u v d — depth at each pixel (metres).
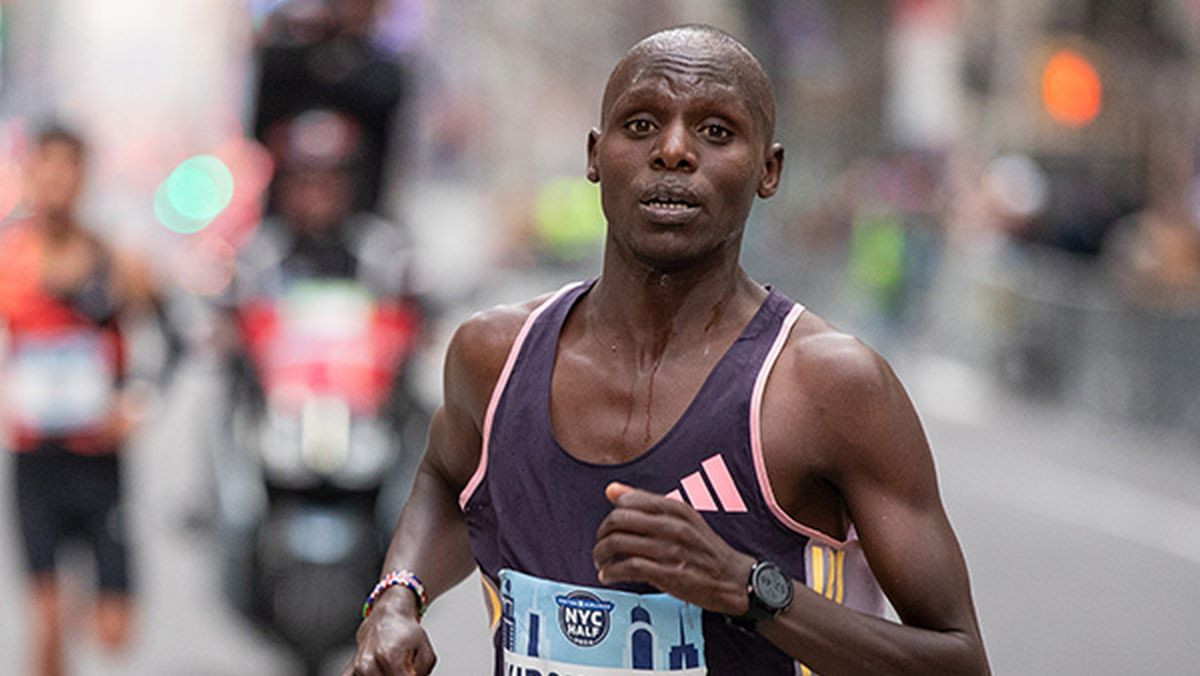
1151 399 43.06
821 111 82.62
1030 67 66.00
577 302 8.23
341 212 19.33
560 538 7.89
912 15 84.06
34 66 120.94
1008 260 51.75
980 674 7.75
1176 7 60.03
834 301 67.69
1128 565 28.70
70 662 20.25
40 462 18.42
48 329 18.42
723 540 7.64
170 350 19.25
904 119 83.75
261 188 23.67
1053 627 24.25
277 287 19.00
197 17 115.06
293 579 17.86
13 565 26.75
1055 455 40.25
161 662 21.36
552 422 7.98
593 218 96.44
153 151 98.38
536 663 7.91
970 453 40.25
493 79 166.75
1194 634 24.06
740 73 7.75
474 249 90.69
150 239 62.06
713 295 7.92
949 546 7.80
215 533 19.89
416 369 20.00
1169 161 59.47
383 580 8.59
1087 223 49.69
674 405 7.80
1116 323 44.72
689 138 7.67
